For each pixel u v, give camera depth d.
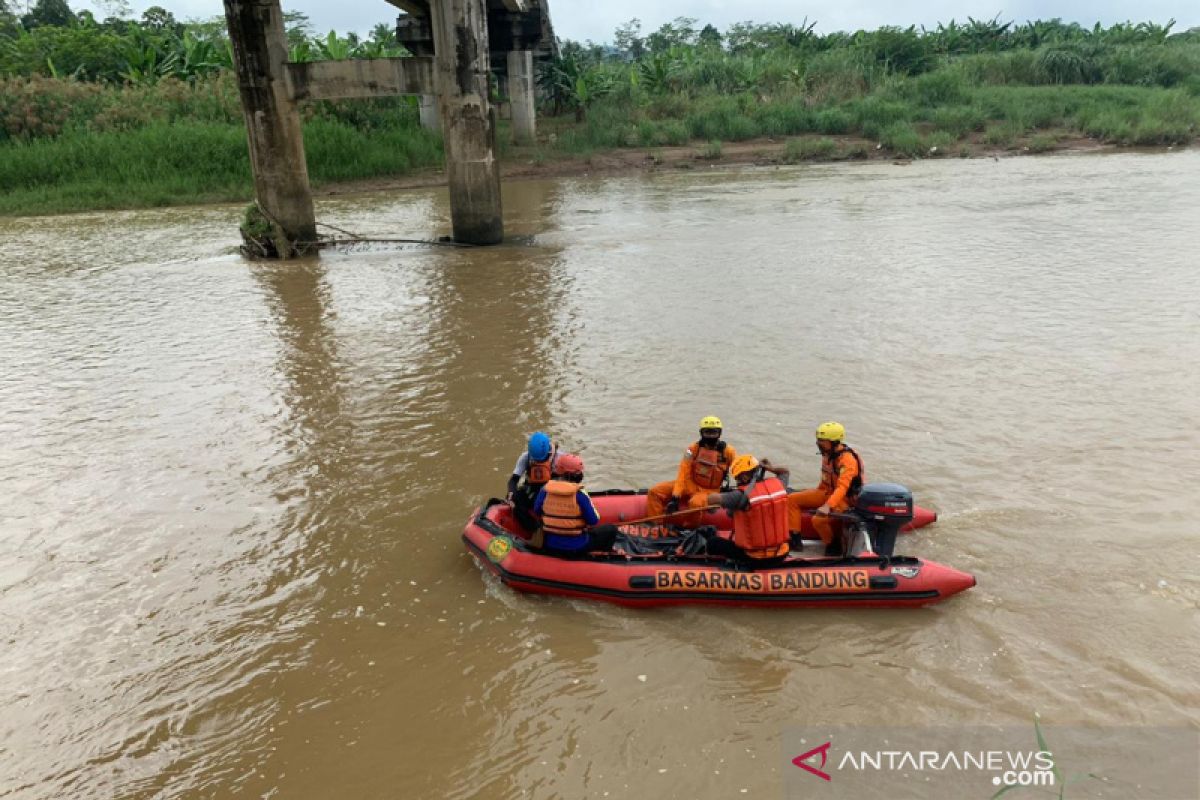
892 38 50.16
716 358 11.09
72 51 43.44
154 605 6.28
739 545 6.11
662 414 9.32
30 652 5.77
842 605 5.91
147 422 9.84
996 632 5.56
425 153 36.03
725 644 5.61
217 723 5.06
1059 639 5.45
